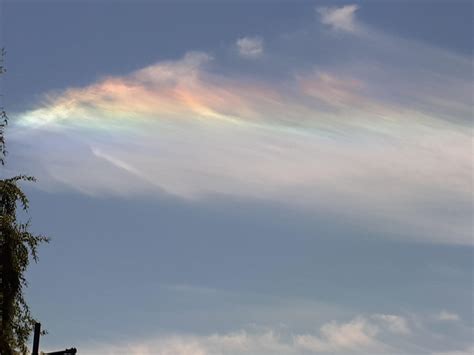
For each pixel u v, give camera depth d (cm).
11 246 2430
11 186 2494
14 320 2459
